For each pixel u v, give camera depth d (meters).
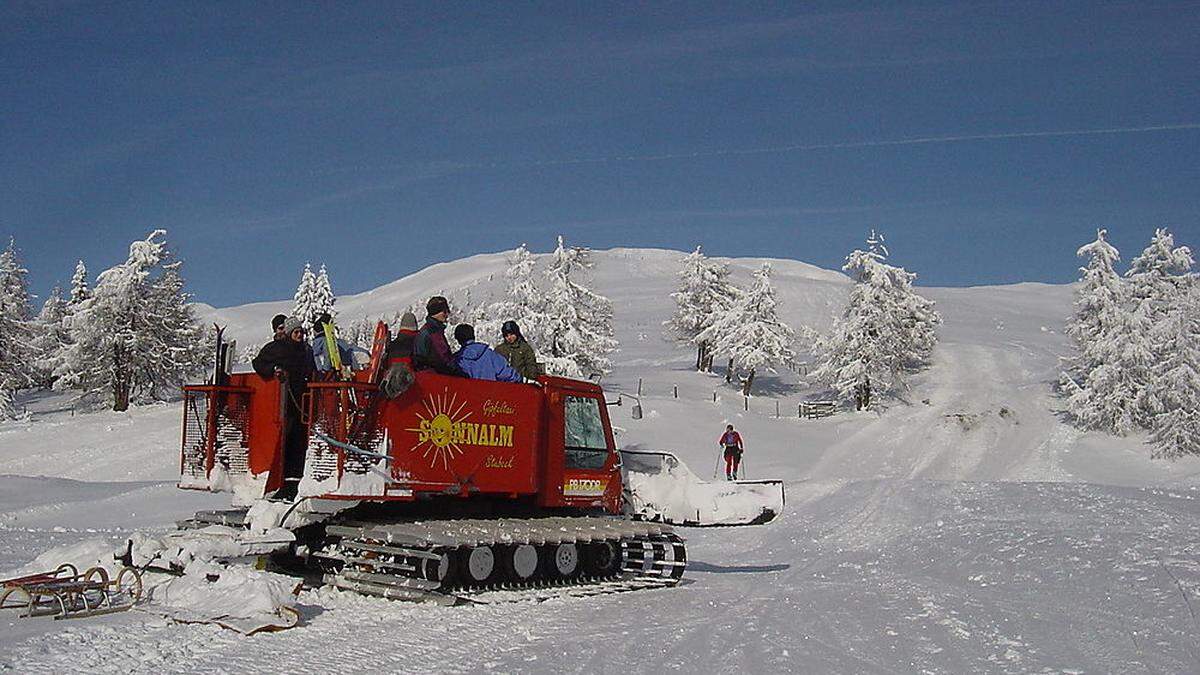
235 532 11.08
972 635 8.98
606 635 9.14
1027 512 19.70
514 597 11.14
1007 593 11.47
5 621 9.05
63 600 9.31
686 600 11.46
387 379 10.80
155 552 10.76
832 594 11.84
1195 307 45.03
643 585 12.46
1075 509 19.44
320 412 10.80
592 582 12.64
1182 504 19.30
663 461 14.24
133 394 59.97
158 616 9.29
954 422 53.00
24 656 7.61
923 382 67.12
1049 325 97.88
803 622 9.87
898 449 47.19
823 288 117.81
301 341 11.76
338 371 11.09
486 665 7.79
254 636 8.63
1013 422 53.44
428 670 7.59
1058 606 10.41
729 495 13.77
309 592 10.86
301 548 11.41
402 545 10.77
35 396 74.88
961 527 18.47
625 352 90.69
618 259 159.38
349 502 10.77
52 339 69.81
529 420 12.35
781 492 13.93
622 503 13.62
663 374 74.38
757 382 73.12
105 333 58.69
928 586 12.27
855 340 61.59
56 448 43.62
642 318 110.50
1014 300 124.06
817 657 8.20
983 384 65.19
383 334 10.94
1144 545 13.90
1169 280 50.88
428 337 11.57
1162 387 44.91
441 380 11.44
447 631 9.16
